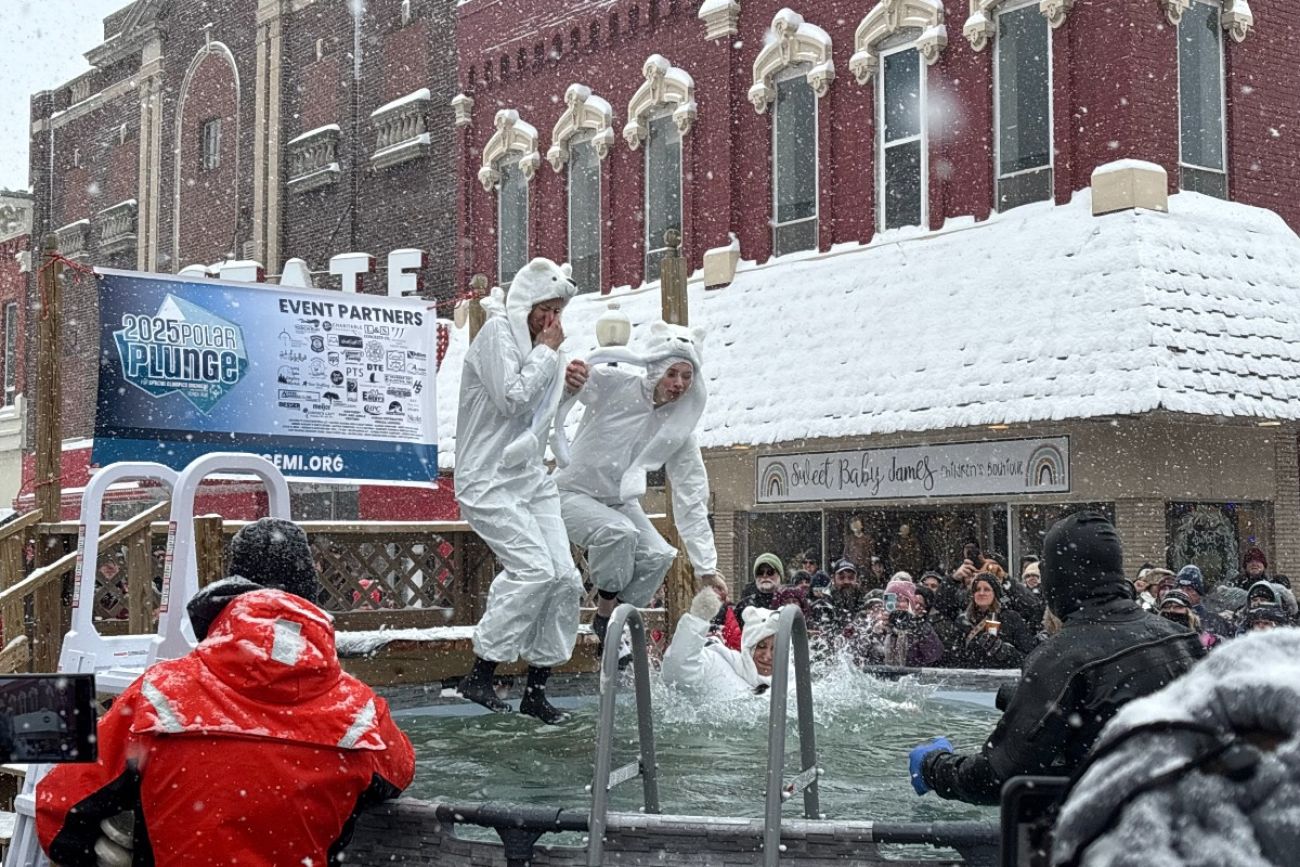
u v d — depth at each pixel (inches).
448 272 1112.8
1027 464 706.2
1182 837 77.3
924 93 790.5
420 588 385.7
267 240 1282.0
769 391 793.6
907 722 301.9
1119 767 80.5
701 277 906.7
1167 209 697.0
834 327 789.9
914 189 801.6
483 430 287.6
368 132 1194.6
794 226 869.8
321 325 442.6
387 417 451.5
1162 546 680.4
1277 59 757.9
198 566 297.6
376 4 1189.7
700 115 914.7
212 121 1384.1
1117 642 151.8
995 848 155.8
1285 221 753.6
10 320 1583.4
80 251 1529.3
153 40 1450.5
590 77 994.7
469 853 175.0
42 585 328.2
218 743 156.6
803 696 196.5
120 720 158.4
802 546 824.3
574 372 299.4
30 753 117.5
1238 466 710.5
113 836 164.1
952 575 551.2
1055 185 729.6
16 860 201.0
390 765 171.0
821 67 840.9
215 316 424.5
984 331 708.0
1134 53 698.8
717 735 285.7
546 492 293.6
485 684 289.0
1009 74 757.9
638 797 217.6
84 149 1553.9
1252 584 528.7
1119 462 675.4
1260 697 77.9
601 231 980.6
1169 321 647.8
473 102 1086.4
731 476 851.4
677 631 317.7
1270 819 76.0
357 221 1208.2
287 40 1277.1
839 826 160.4
